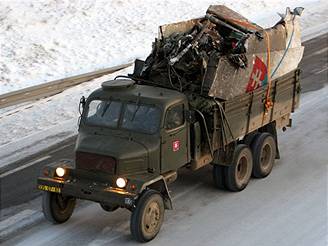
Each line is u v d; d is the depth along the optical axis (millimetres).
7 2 55500
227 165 23547
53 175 21062
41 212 23156
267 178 25719
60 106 35719
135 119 21156
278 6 60062
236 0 61344
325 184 24969
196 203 23484
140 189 19562
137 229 19875
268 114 25719
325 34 50219
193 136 22266
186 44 24719
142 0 59719
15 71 43000
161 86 23234
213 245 20250
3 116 34375
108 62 45438
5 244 20719
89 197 20188
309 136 30406
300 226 21500
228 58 22734
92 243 20578
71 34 50938
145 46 49250
